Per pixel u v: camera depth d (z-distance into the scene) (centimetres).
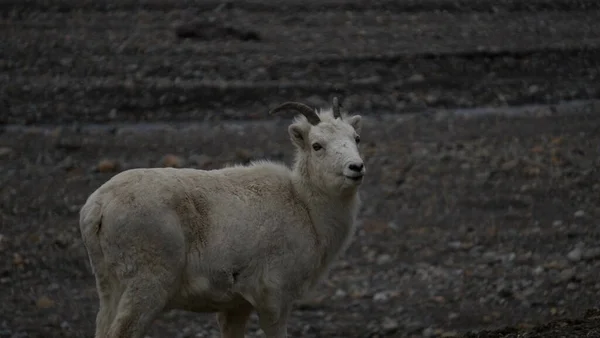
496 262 5119
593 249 5159
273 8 10956
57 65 9169
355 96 8644
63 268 5003
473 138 7562
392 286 4850
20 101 8356
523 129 7812
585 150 7156
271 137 7656
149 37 9956
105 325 2911
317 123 3209
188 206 2927
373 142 7469
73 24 10344
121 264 2852
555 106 8625
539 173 6600
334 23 10538
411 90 8838
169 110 8306
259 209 3025
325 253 3161
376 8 11075
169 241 2856
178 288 2934
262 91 8606
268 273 3002
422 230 5659
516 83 9119
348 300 4672
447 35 10256
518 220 5772
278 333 3055
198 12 10788
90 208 2886
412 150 7219
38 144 7338
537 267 4984
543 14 11156
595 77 9406
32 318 4344
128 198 2861
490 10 11175
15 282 4791
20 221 5709
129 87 8644
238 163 6981
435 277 4950
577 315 4203
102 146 7350
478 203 6103
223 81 8812
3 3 10788
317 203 3127
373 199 6216
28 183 6425
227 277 2956
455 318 4362
